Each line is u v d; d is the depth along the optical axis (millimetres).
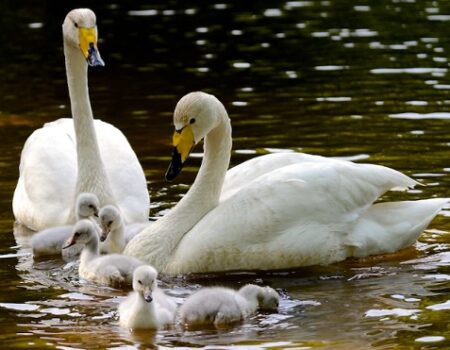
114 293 13625
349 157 18781
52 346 11766
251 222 14188
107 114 22766
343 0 35969
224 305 12367
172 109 23000
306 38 30062
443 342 11531
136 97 24281
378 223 14773
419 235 14914
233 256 14156
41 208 16234
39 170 16734
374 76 25172
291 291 13477
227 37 30750
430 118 21219
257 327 12258
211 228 14219
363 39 29500
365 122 21141
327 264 14445
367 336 11805
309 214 14367
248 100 23438
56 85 25703
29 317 12711
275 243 14180
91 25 15789
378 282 13695
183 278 14195
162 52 29188
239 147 19719
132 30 32281
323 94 23656
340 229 14484
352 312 12602
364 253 14617
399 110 21922
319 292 13391
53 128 17750
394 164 18266
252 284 13125
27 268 14648
